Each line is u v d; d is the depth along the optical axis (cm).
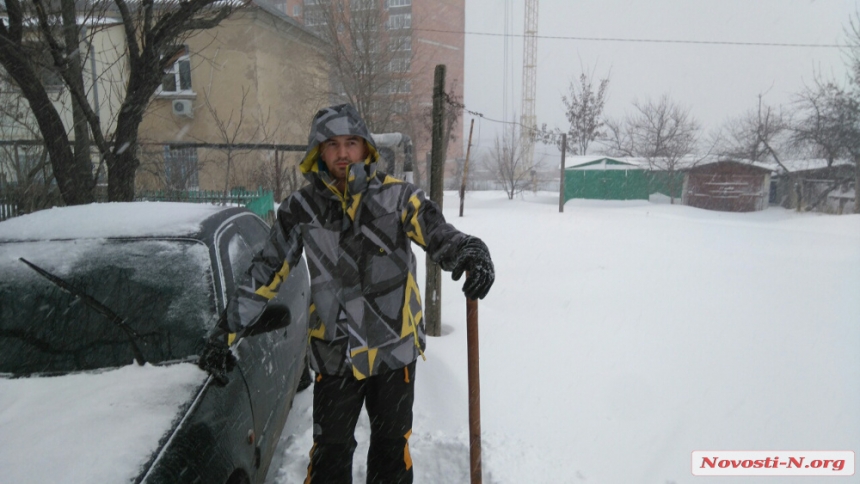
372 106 2588
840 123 2638
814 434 327
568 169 3297
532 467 279
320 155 202
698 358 456
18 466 163
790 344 494
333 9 2497
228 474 196
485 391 379
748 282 794
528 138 4934
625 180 3219
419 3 5062
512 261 1017
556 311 616
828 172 2775
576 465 289
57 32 513
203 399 204
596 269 916
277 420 271
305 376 379
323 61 2536
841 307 631
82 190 512
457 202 2941
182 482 171
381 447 218
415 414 342
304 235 204
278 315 223
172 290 241
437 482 273
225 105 1884
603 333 525
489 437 308
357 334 202
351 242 201
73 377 215
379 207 200
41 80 552
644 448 310
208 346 204
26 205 632
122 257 250
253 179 1744
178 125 1864
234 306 202
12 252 253
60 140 492
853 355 461
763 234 1532
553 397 372
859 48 2522
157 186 1077
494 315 582
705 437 324
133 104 512
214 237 270
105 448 172
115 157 515
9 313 234
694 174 3016
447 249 188
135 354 224
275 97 2069
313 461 215
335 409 210
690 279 818
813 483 276
